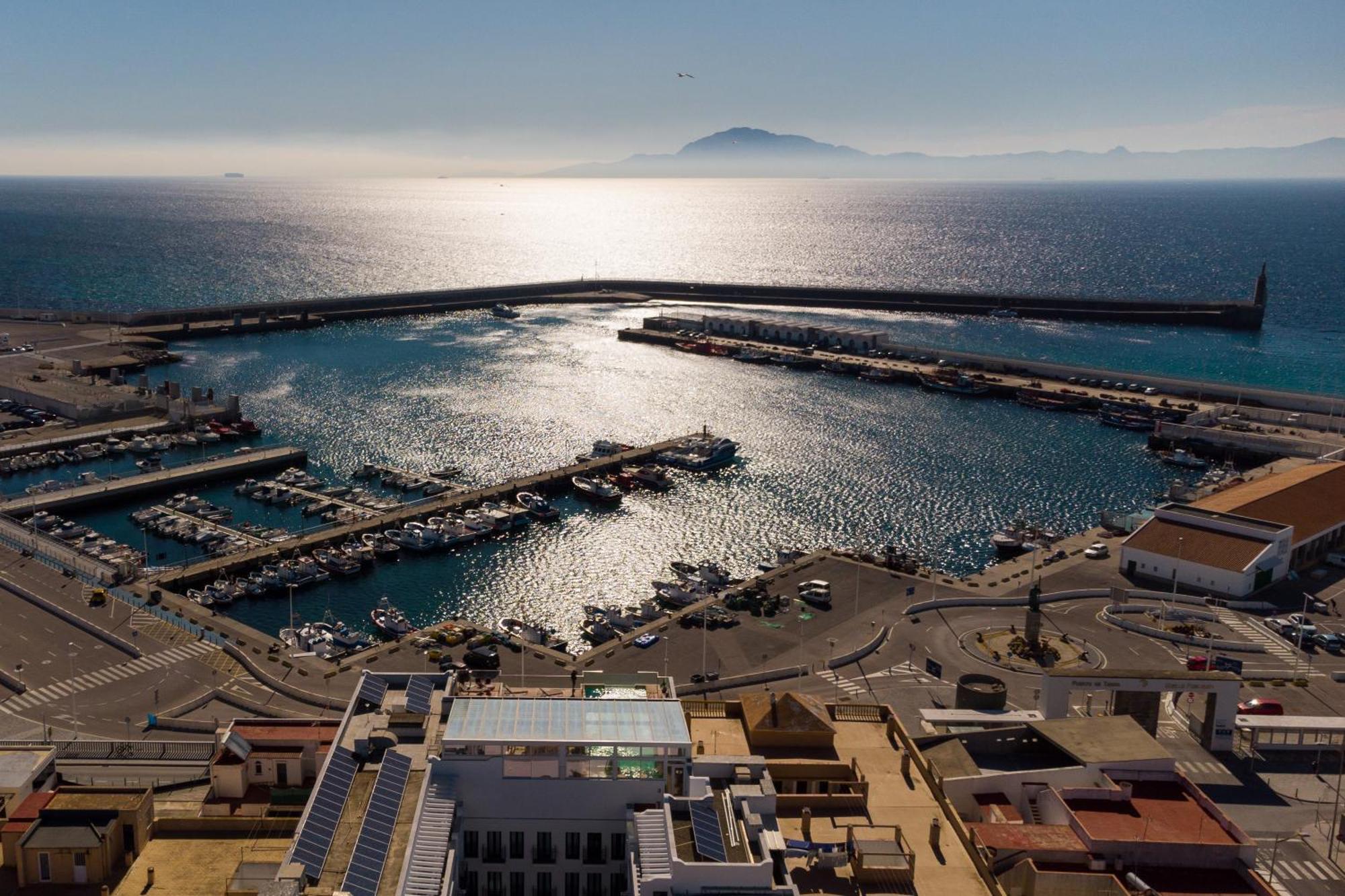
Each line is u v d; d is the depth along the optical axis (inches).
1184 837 3154.5
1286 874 3617.1
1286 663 5487.2
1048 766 3730.3
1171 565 6584.6
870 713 3789.4
